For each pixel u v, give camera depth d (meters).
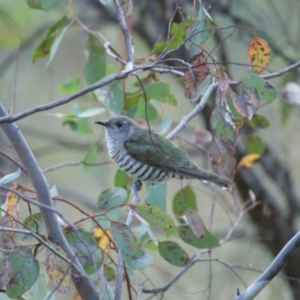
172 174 10.91
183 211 10.81
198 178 10.70
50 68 14.95
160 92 11.12
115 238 7.65
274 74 8.80
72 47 16.55
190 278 13.57
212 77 8.40
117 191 9.34
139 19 15.09
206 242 9.60
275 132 14.92
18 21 15.03
